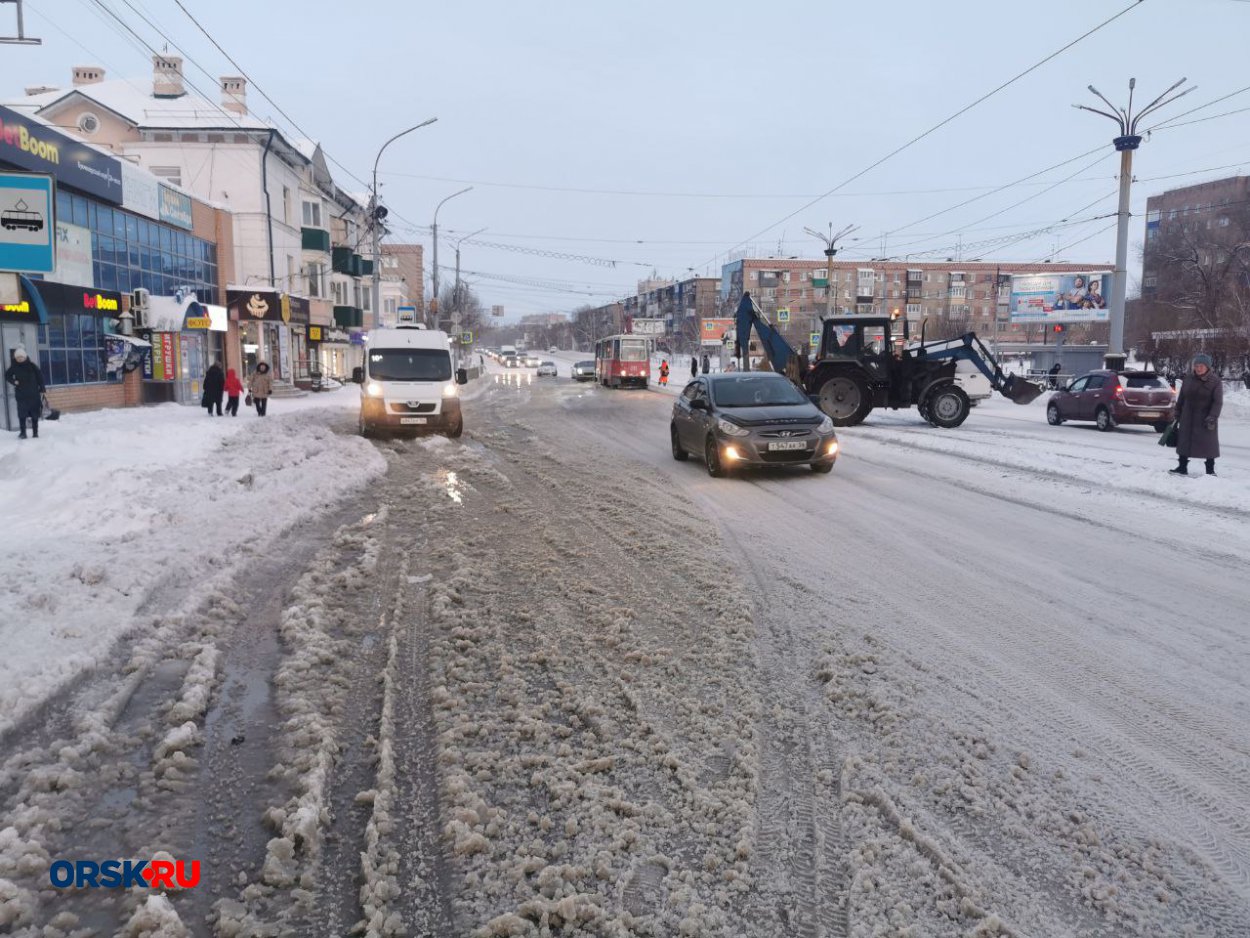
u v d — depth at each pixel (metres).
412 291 105.31
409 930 2.54
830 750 3.65
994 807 3.20
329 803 3.25
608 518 8.73
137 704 4.10
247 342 34.06
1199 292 55.44
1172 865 2.87
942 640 5.01
